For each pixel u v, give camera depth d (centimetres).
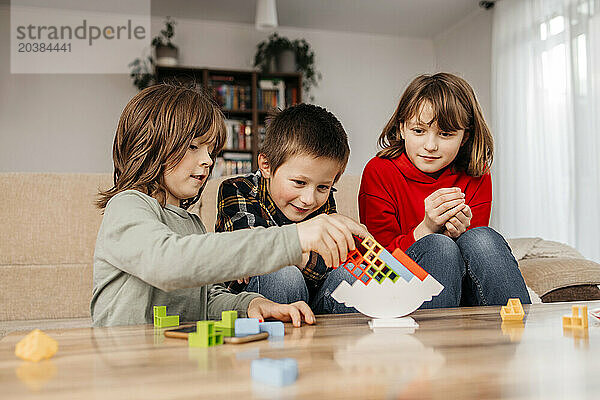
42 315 172
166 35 462
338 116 521
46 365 47
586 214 327
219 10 470
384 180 149
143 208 82
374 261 75
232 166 454
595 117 322
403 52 541
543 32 372
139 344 57
